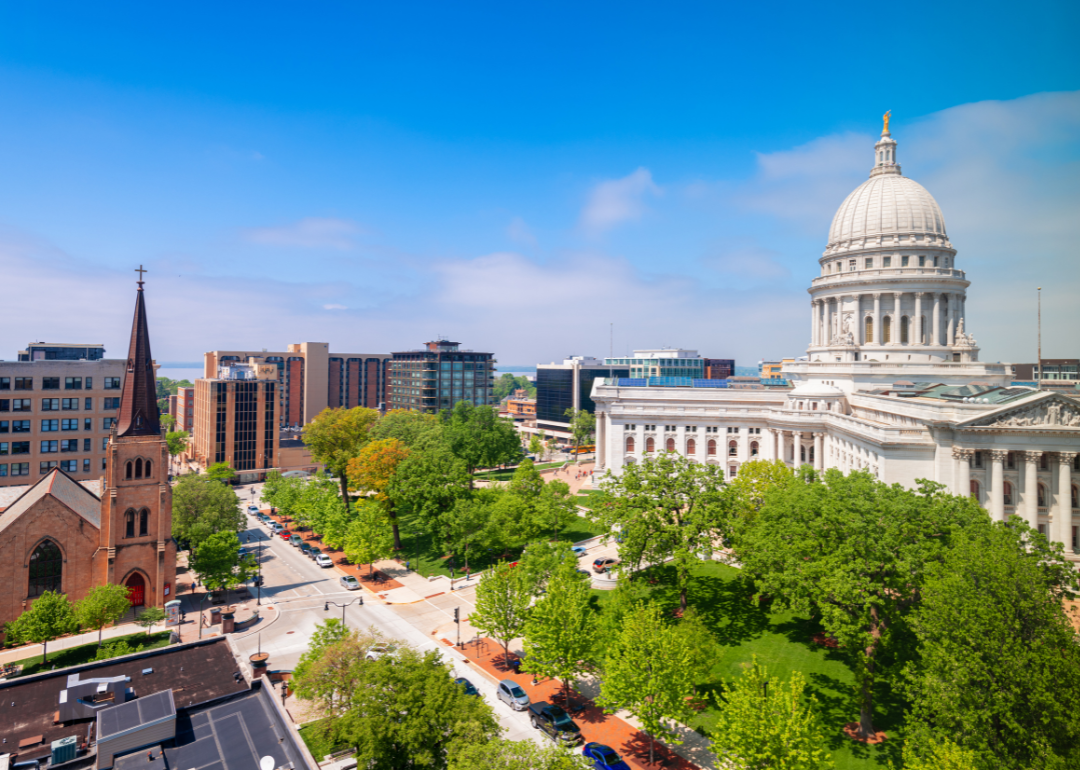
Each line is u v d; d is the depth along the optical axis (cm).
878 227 13462
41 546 6912
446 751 3744
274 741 3753
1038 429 7219
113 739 3481
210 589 7812
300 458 17300
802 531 5344
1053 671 3256
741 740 3606
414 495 9688
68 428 10981
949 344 12975
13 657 6322
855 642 4697
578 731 4806
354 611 7512
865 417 10975
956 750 3067
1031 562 3866
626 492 6962
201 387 17362
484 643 6575
